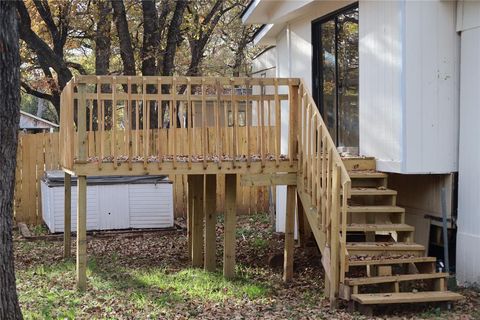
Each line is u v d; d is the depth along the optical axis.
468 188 8.22
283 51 12.88
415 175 9.23
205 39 21.95
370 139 9.14
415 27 8.26
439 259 8.91
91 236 13.13
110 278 9.20
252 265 10.27
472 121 8.14
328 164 7.44
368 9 9.13
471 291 7.85
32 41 16.80
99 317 6.94
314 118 8.09
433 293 7.11
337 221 7.15
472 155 8.14
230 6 24.56
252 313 7.12
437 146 8.36
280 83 8.86
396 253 7.56
